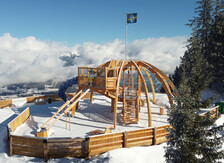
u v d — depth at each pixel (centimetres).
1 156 1100
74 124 1505
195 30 788
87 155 1050
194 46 781
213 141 743
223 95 2844
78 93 1603
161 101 2314
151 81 2127
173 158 756
